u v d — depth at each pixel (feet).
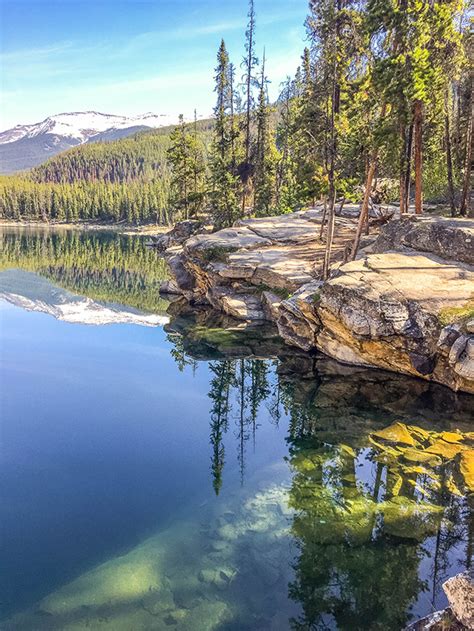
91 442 46.32
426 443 42.06
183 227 192.85
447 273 61.62
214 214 167.84
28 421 51.39
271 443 45.34
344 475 37.68
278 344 77.10
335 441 43.75
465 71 89.81
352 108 74.90
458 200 117.39
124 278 177.88
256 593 25.64
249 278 93.66
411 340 53.98
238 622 23.68
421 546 28.94
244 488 37.04
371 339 57.11
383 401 52.34
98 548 29.96
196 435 47.98
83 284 161.48
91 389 62.08
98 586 26.48
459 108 120.67
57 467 41.24
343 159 77.66
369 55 68.33
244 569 27.55
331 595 25.30
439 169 120.88
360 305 57.41
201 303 116.16
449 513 31.99
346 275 63.93
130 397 59.21
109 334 93.40
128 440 46.85
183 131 200.34
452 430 44.27
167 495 36.42
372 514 32.27
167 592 25.86
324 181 78.38
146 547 29.91
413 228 72.95
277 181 195.42
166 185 501.56
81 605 24.99
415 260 66.90
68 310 118.11
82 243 325.62
